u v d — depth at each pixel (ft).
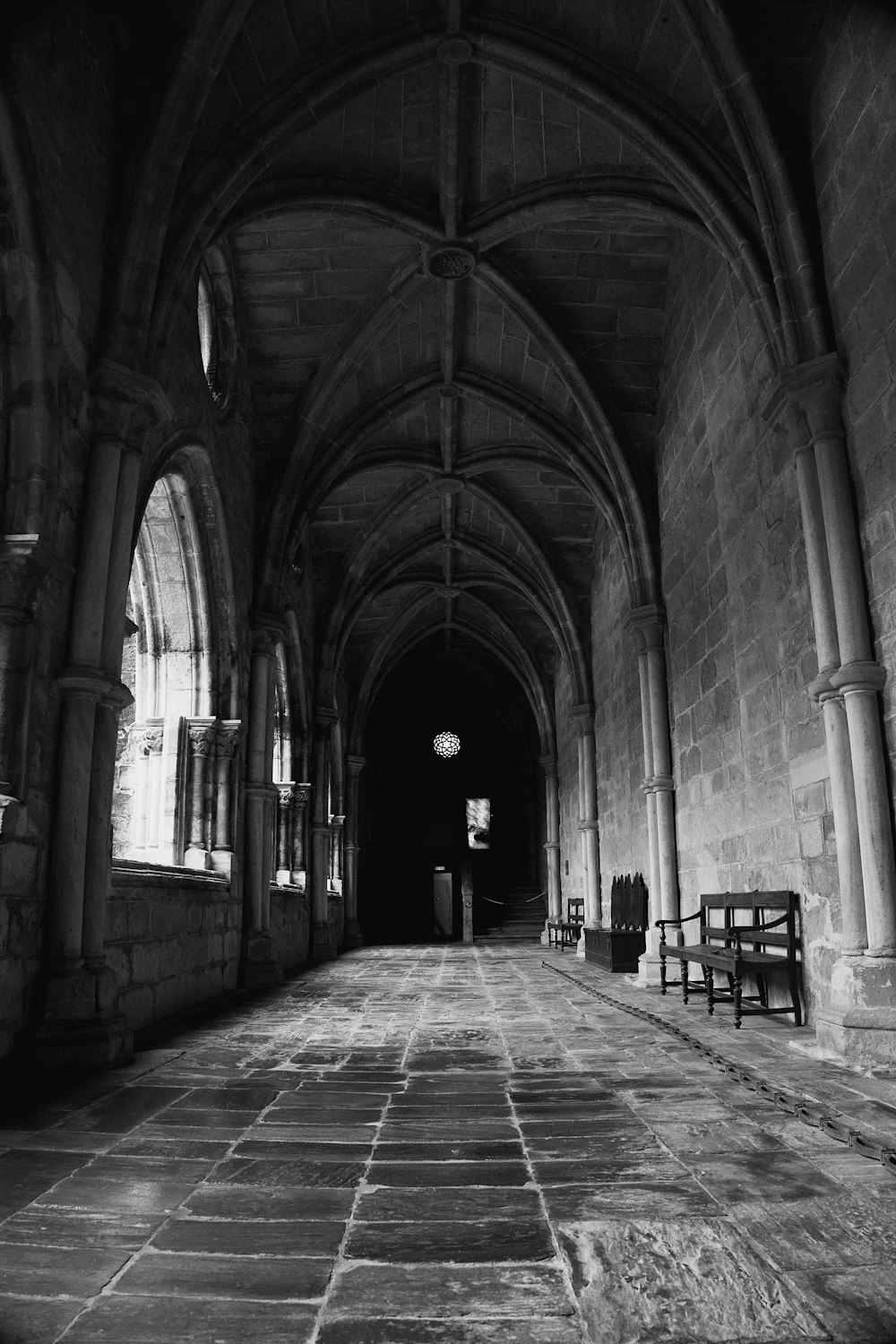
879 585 20.68
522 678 77.77
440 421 46.91
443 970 45.47
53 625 19.94
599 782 55.98
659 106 26.43
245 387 36.99
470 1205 10.61
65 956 19.19
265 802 37.40
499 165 31.12
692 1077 18.02
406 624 74.02
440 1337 7.48
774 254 23.79
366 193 31.24
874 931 19.88
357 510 53.21
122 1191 11.19
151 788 32.37
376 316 36.88
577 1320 7.77
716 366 31.83
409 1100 16.07
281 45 25.27
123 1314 7.91
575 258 35.76
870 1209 10.34
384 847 93.91
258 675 37.88
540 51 26.43
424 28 26.16
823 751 23.36
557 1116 14.90
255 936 36.42
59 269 19.99
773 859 26.73
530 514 54.80
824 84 23.02
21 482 19.08
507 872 102.22
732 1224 9.89
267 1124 14.47
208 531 32.68
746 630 28.99
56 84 19.89
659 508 39.47
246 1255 9.18
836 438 22.08
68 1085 17.33
